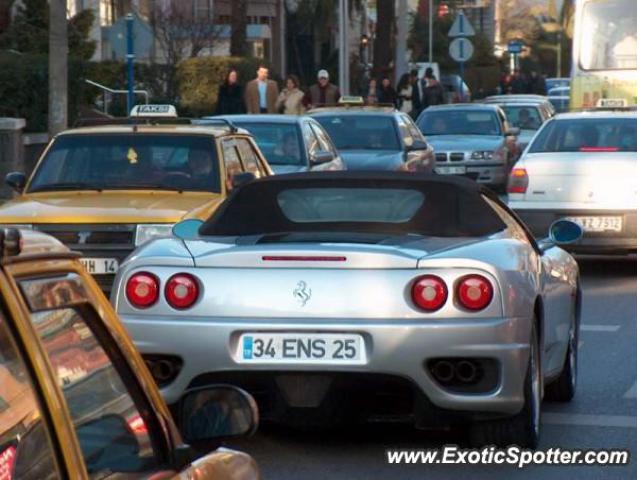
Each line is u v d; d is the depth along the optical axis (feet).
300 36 414.62
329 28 395.75
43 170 90.43
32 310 22.84
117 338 25.86
